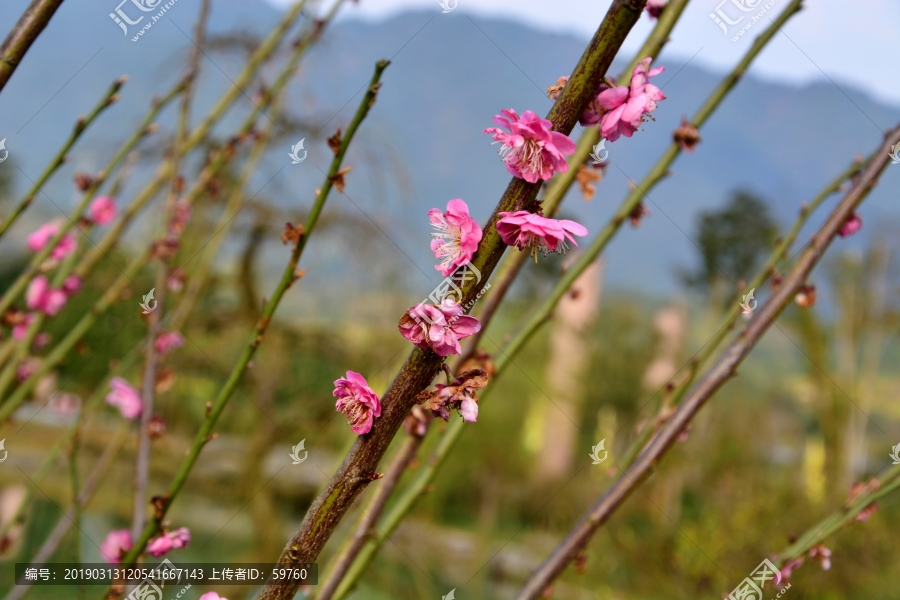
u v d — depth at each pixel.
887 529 6.30
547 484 9.93
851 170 1.60
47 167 1.69
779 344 9.28
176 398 6.28
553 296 1.67
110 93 1.70
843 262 9.34
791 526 7.12
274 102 2.80
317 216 1.33
